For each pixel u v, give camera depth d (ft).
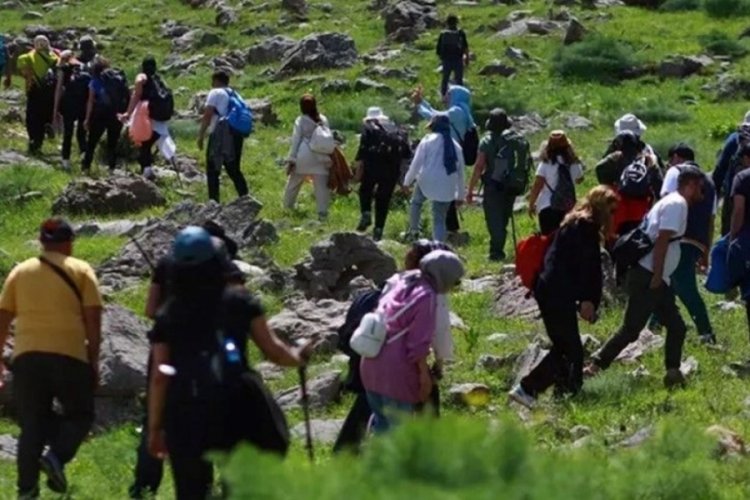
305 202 173.88
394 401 72.74
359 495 44.04
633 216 109.91
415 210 147.02
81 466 81.71
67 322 71.56
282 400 98.17
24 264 72.54
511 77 268.21
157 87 181.06
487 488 44.96
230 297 59.47
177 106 257.34
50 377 71.26
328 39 280.31
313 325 111.34
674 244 96.37
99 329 72.54
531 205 130.21
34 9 353.72
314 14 325.42
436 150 142.51
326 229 156.66
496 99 243.81
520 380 97.09
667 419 80.53
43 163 193.36
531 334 113.09
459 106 152.25
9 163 190.70
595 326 113.50
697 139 217.56
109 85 185.57
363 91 258.37
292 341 109.91
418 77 267.80
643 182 110.01
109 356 95.71
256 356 109.09
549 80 265.34
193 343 58.75
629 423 87.97
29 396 71.67
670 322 96.63
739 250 100.32
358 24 315.17
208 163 163.73
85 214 165.68
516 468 46.57
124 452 80.33
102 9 349.61
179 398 58.13
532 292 95.25
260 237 144.46
